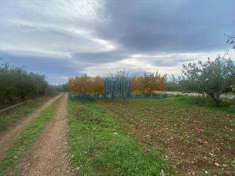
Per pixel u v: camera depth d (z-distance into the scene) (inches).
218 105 876.0
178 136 391.5
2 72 721.6
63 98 1683.1
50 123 530.0
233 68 744.3
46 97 1749.5
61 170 248.4
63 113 716.7
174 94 1536.7
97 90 1348.4
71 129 435.5
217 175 237.0
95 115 616.1
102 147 302.2
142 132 421.4
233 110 731.4
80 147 306.3
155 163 256.5
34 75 1405.0
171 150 313.0
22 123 549.3
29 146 338.6
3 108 764.6
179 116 623.5
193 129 452.8
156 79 1563.7
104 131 414.0
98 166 248.7
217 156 292.7
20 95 1008.2
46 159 282.4
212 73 853.8
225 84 823.1
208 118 589.9
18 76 946.1
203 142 355.6
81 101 1224.2
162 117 605.3
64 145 333.7
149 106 903.7
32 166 261.6
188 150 314.8
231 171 247.0
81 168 245.3
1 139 390.3
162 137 383.9
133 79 1530.5
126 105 953.5
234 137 389.7
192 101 1035.9
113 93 1373.0
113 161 255.6
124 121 540.1
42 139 378.3
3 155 302.5
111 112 707.4
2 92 704.4
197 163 267.3
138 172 233.1
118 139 342.0
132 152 283.1
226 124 508.1
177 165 259.8
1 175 239.6
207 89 871.1
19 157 291.4
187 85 970.1
